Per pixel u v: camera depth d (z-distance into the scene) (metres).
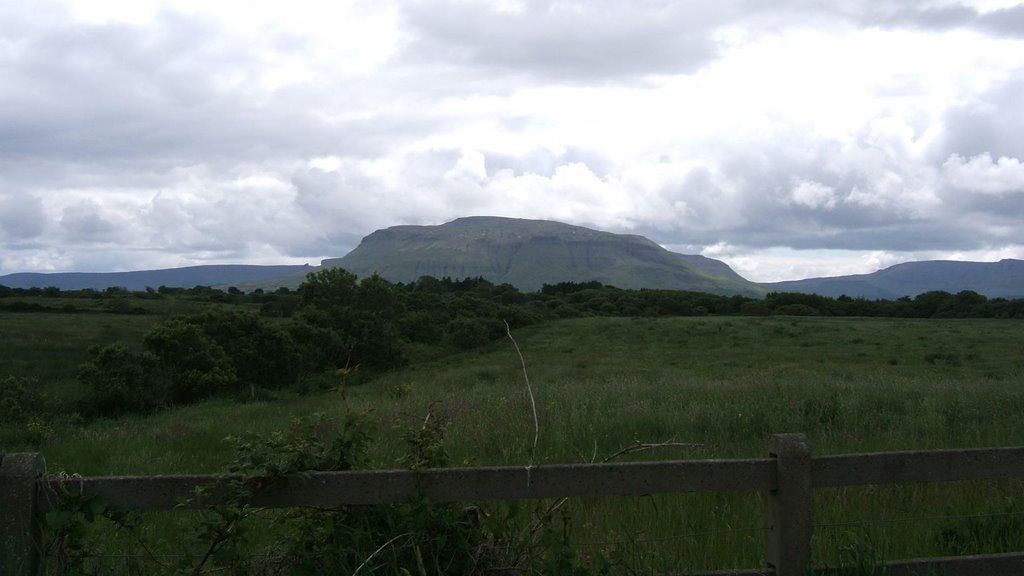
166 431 16.38
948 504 6.46
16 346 42.38
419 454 4.45
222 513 3.93
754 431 11.14
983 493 6.73
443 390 25.72
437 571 4.20
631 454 9.05
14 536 3.76
